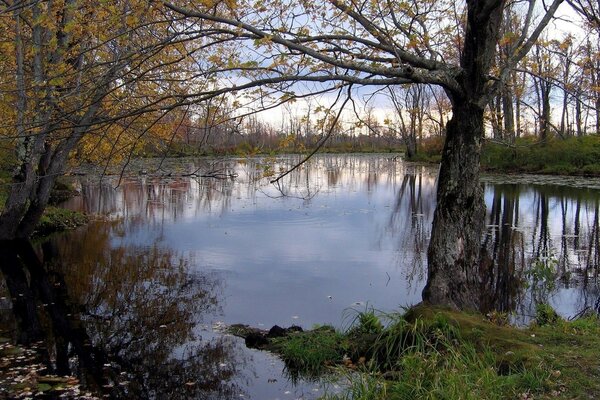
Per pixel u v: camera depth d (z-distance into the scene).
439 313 5.90
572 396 4.27
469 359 5.04
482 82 6.33
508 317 7.66
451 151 6.63
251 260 11.73
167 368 6.34
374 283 9.87
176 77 7.14
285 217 17.80
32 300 9.09
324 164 46.56
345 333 6.76
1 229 13.16
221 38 5.90
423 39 6.63
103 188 27.11
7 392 5.55
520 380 4.57
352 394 4.97
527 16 6.54
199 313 8.32
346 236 14.41
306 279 10.16
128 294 9.38
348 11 5.87
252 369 6.21
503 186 25.78
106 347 7.06
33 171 13.01
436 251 6.63
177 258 11.99
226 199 23.06
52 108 7.16
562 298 8.94
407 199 22.84
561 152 33.19
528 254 12.07
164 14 5.48
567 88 7.23
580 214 17.50
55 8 7.93
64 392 5.64
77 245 13.47
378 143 66.31
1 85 9.19
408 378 4.84
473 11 6.13
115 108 8.09
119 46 7.06
